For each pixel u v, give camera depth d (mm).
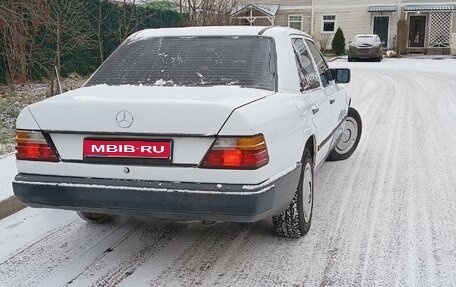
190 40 4309
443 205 4805
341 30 32438
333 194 5160
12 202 4680
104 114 3203
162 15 17094
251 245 3936
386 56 31453
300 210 3891
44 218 4582
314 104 4320
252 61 3988
